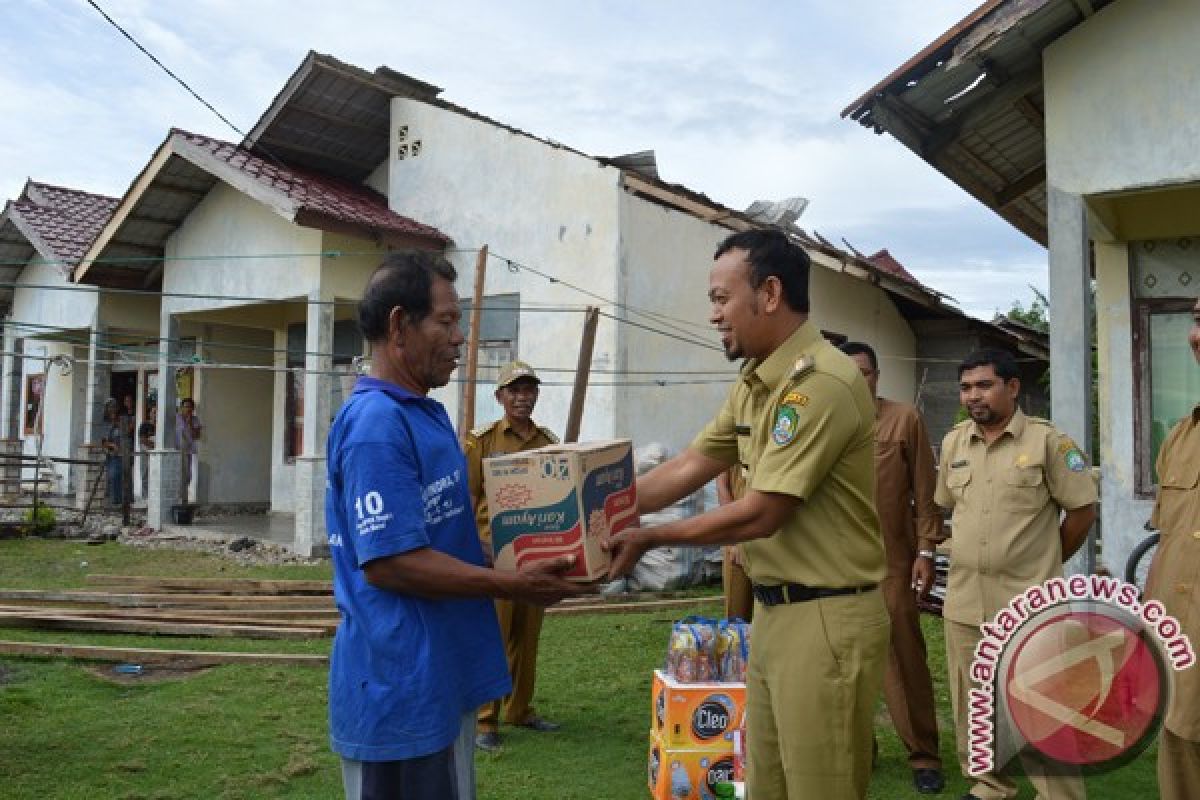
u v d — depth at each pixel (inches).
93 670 227.9
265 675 221.6
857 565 95.4
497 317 409.4
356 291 436.5
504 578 83.0
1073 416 226.5
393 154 449.4
